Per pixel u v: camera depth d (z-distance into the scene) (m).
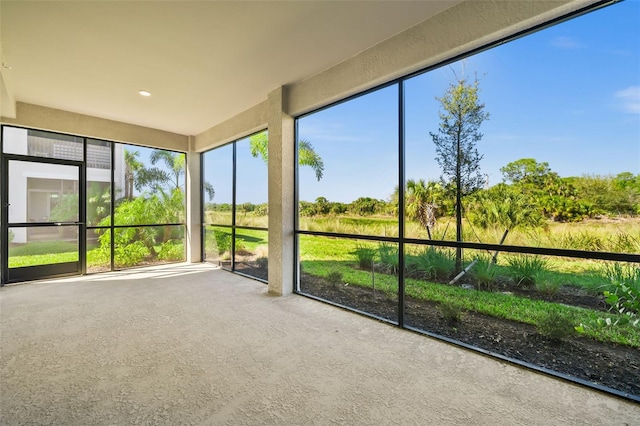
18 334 2.77
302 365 2.27
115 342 2.62
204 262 6.52
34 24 2.59
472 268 2.65
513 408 1.78
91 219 5.39
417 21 2.66
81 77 3.66
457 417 1.71
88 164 5.34
